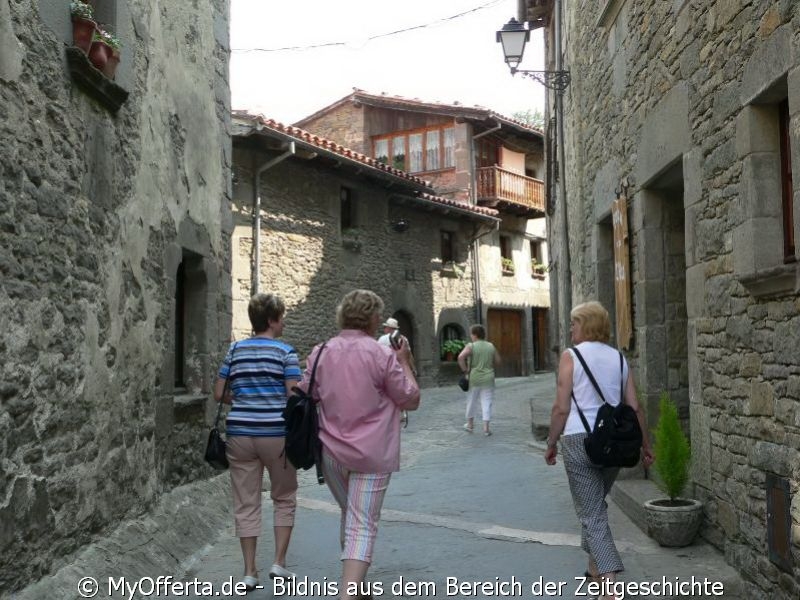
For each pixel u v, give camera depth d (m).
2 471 3.23
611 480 3.97
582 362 3.91
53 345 3.77
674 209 6.15
